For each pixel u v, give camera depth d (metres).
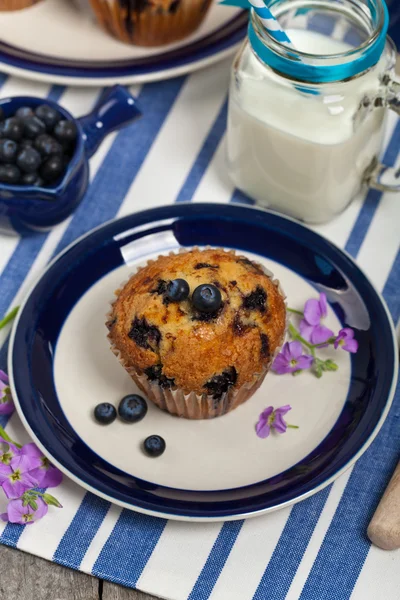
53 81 0.71
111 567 0.57
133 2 0.69
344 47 0.64
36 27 0.74
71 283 0.64
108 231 0.65
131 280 0.60
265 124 0.63
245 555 0.57
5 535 0.58
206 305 0.56
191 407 0.59
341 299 0.63
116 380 0.62
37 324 0.62
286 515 0.58
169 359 0.57
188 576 0.57
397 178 0.68
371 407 0.59
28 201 0.64
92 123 0.68
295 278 0.65
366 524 0.58
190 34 0.73
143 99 0.73
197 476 0.58
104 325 0.63
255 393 0.61
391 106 0.62
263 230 0.65
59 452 0.58
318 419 0.60
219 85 0.74
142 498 0.57
